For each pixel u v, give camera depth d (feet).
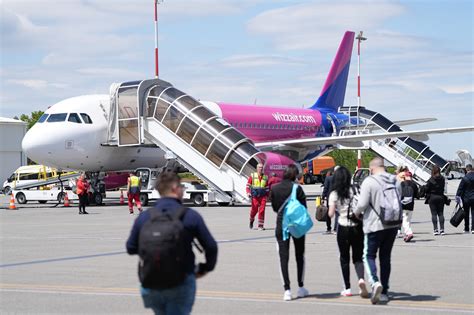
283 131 194.18
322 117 213.46
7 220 110.32
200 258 57.93
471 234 85.46
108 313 38.37
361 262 44.52
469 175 85.92
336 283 49.39
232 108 179.22
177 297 25.23
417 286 47.47
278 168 140.26
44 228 94.48
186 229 25.41
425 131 177.78
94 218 114.11
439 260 60.80
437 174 83.46
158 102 146.41
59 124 146.41
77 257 63.21
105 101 154.92
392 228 42.75
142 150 160.15
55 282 49.14
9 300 42.24
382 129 230.48
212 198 142.41
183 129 143.23
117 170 159.33
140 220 25.80
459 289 46.32
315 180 356.38
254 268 55.98
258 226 91.15
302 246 44.29
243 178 135.85
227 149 137.49
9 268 56.18
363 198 42.45
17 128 303.27
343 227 44.19
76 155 147.74
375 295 40.75
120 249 69.46
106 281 49.52
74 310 39.17
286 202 43.65
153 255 24.29
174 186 26.78
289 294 42.88
